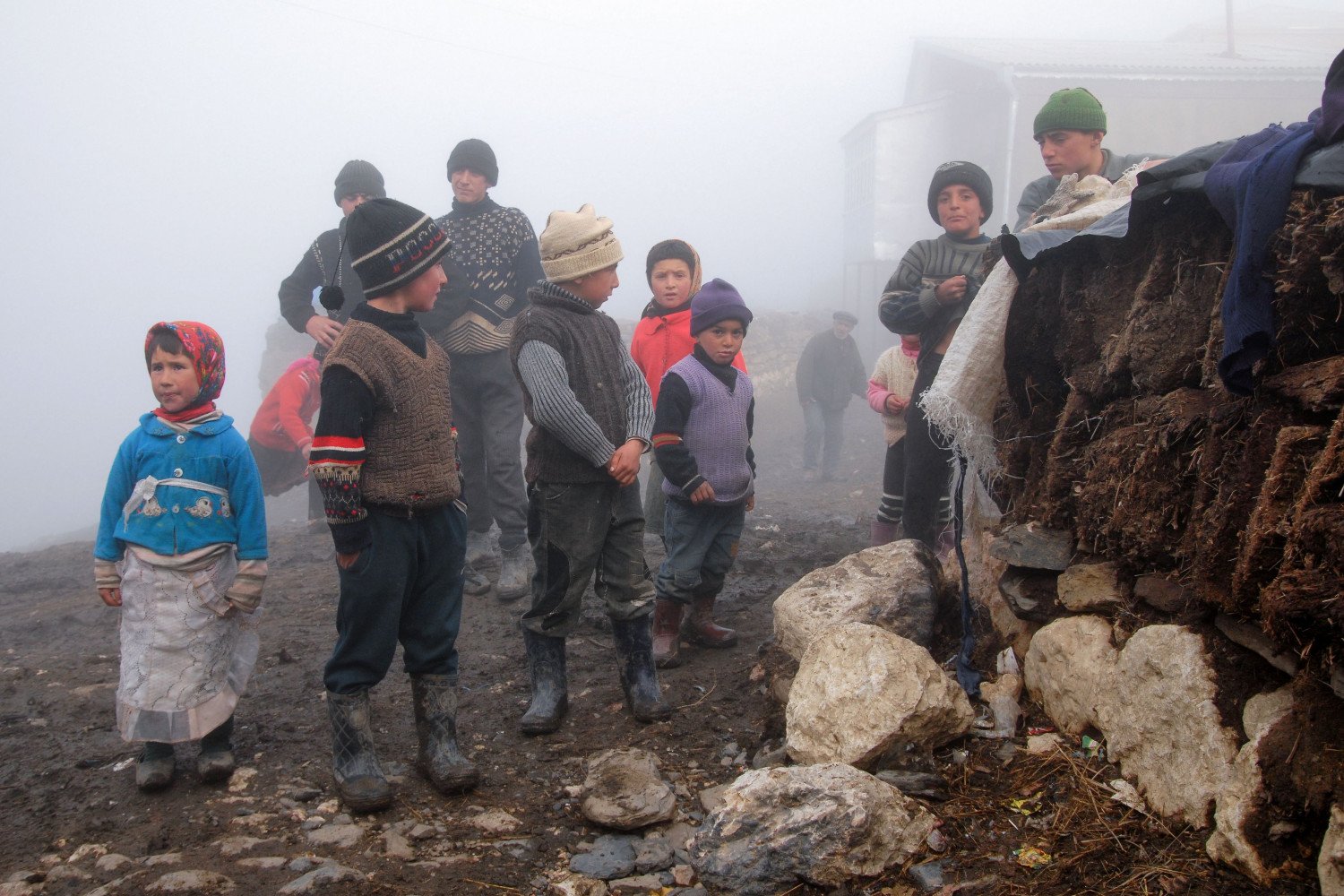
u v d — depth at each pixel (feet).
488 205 18.28
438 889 8.84
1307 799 7.27
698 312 13.92
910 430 15.37
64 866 9.27
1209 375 8.91
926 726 9.77
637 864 9.25
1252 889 7.34
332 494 9.72
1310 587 6.87
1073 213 11.14
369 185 18.85
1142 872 7.77
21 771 11.66
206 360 10.80
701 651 14.90
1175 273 9.50
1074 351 10.66
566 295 12.03
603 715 12.65
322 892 8.67
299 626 17.11
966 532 12.99
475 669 14.49
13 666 16.01
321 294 10.95
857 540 22.22
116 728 12.91
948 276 15.11
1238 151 8.78
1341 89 7.80
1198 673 8.21
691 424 13.96
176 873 8.89
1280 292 7.78
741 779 9.10
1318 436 7.37
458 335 17.74
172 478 10.66
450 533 10.85
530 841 9.68
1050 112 14.49
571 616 12.26
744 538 22.21
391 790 10.38
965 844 8.66
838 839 8.41
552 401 11.34
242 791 10.84
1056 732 10.00
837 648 10.50
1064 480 10.50
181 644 10.64
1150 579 9.25
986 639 11.73
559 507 11.89
